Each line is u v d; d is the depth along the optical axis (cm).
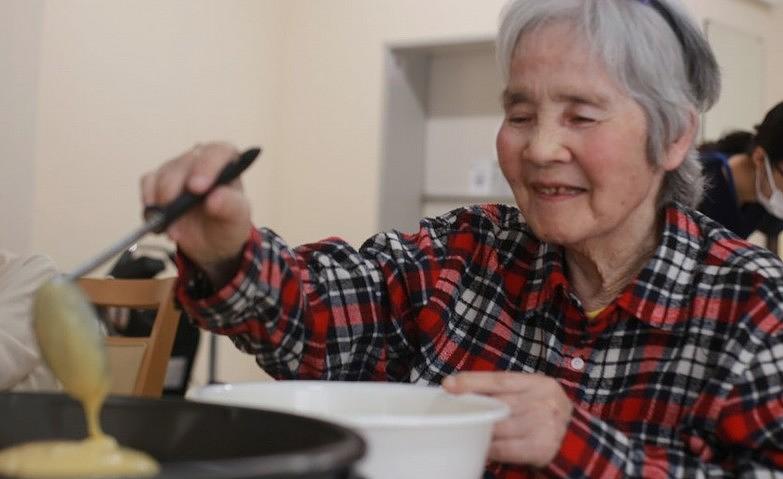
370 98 505
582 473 103
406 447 82
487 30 471
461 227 143
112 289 220
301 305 122
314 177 521
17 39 396
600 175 119
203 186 97
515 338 132
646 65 118
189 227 105
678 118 123
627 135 119
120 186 451
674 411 119
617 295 130
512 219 141
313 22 523
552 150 118
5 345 216
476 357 134
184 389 313
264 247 116
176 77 476
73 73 427
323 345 130
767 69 470
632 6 119
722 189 288
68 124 426
